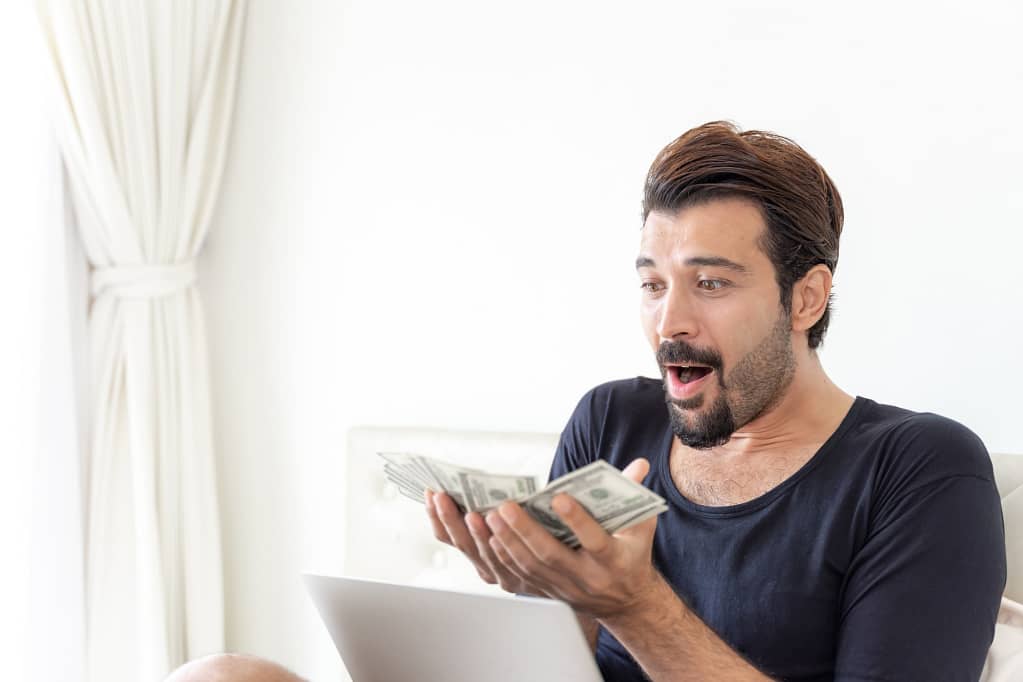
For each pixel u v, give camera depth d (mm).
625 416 1353
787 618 1127
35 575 2105
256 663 1077
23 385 2115
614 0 1821
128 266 2242
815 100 1618
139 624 2203
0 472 2102
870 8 1566
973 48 1480
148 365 2238
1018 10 1442
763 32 1666
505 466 1833
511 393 1960
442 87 2039
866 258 1574
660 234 1160
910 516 1068
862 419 1187
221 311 2389
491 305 1983
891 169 1551
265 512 2330
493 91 1973
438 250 2053
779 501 1161
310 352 2248
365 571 1980
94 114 2154
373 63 2135
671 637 996
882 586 1049
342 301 2193
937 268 1513
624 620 1000
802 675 1119
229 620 2391
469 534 1001
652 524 976
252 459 2348
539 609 875
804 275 1169
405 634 1002
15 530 2096
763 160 1136
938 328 1514
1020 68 1444
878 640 1017
